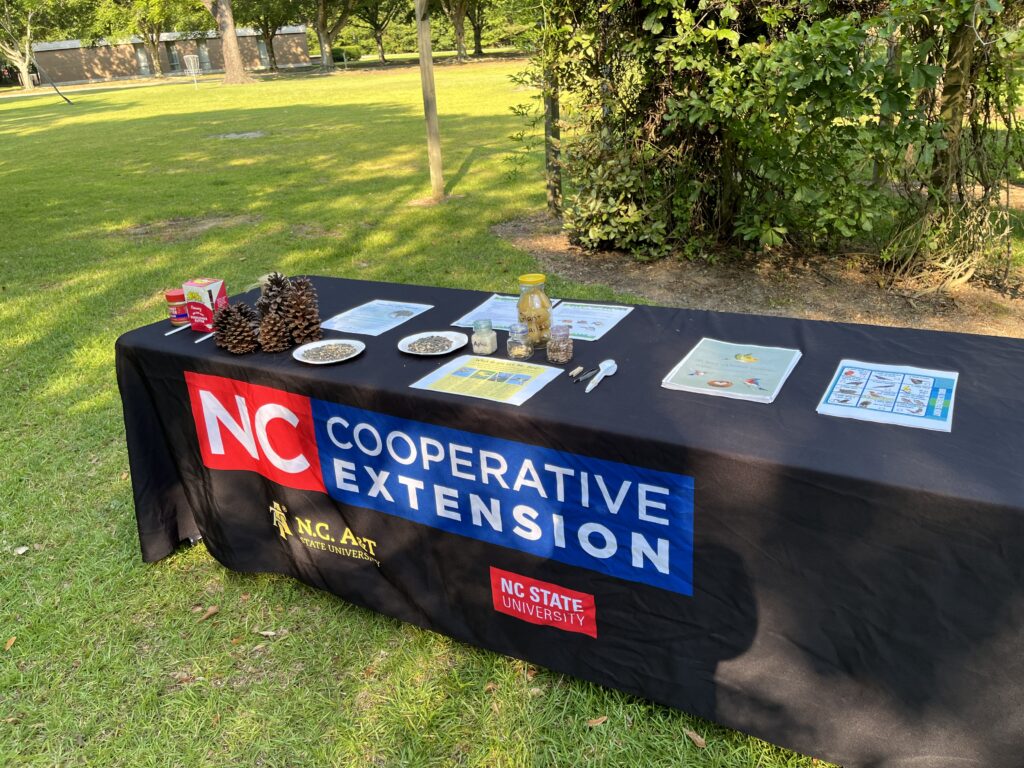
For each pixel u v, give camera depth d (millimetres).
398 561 2213
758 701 1748
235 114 20719
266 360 2277
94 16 46500
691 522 1659
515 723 1982
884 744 1616
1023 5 4082
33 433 3750
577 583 1897
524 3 5395
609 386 1926
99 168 12461
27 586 2650
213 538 2641
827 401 1760
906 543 1430
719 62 4750
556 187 7301
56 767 1966
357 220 7828
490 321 2252
